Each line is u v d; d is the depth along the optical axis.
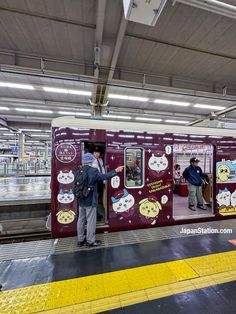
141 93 8.89
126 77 7.52
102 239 3.88
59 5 4.23
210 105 10.37
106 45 5.65
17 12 4.44
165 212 4.63
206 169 8.57
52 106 10.95
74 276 2.69
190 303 2.23
